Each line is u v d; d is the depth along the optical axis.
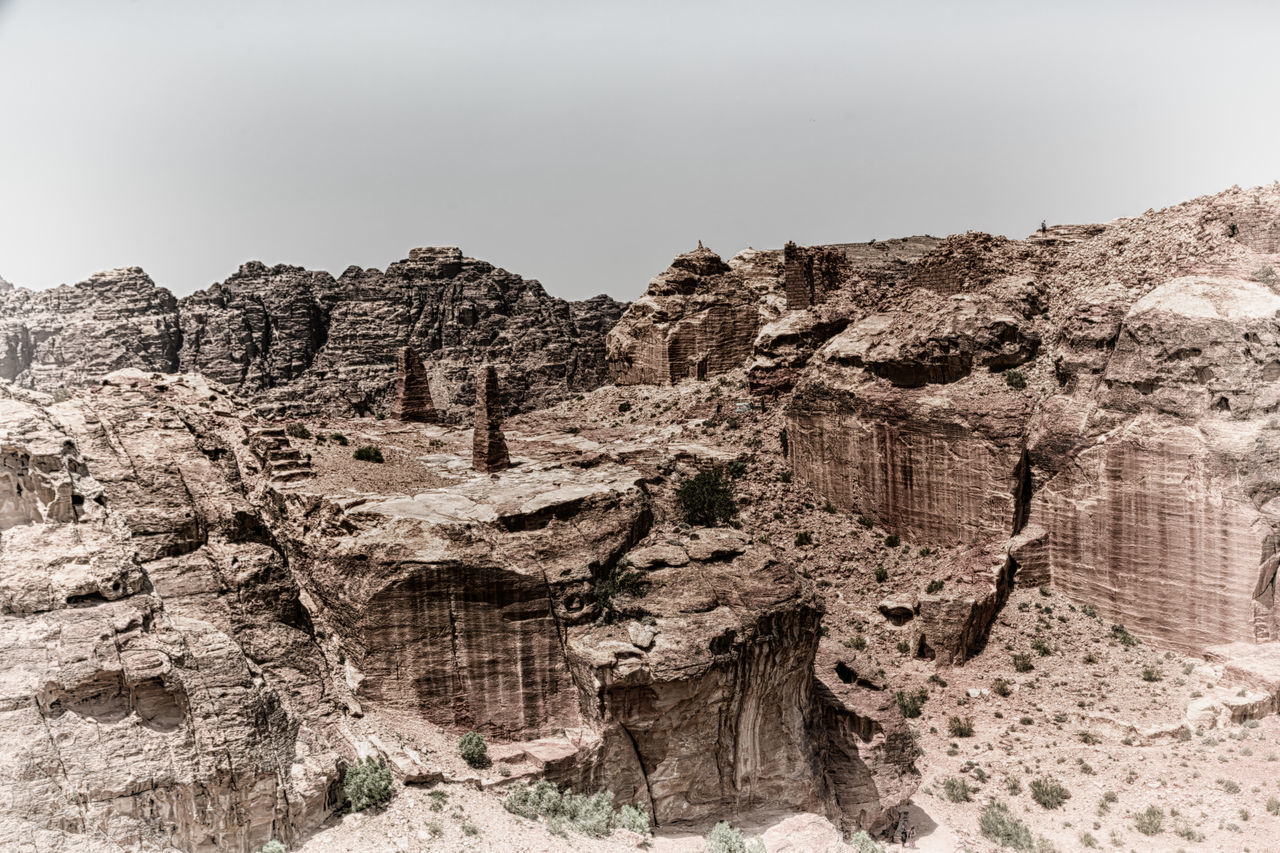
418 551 46.31
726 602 48.28
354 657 46.62
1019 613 66.56
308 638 44.84
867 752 51.56
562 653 47.31
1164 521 62.56
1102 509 65.44
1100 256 80.31
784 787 48.75
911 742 53.09
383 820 38.16
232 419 57.56
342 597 47.16
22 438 36.00
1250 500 59.88
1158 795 51.59
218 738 34.41
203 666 36.06
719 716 46.53
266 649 42.56
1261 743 53.38
